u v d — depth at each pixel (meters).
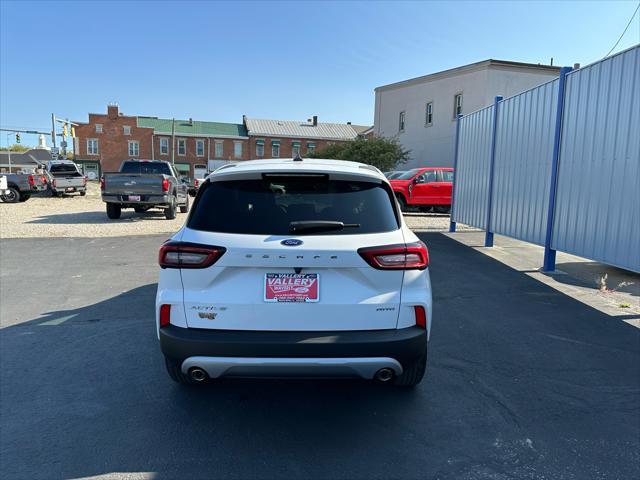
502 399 3.52
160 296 3.03
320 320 2.92
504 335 4.82
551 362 4.18
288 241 2.89
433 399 3.52
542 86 8.02
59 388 3.70
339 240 2.92
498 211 9.82
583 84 6.76
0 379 3.85
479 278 7.22
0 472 2.67
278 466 2.73
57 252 9.65
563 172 7.28
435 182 17.81
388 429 3.12
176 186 16.73
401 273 3.00
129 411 3.35
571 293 6.41
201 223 3.06
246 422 3.21
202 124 69.69
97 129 64.56
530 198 8.41
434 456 2.82
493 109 10.13
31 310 5.72
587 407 3.41
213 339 2.87
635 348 4.52
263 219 3.01
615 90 6.01
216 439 3.00
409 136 34.16
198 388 3.71
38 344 4.61
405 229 3.20
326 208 3.08
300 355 2.86
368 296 2.95
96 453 2.85
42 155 78.12
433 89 31.72
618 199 5.92
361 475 2.65
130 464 2.75
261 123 68.75
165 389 3.69
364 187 3.23
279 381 3.83
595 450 2.89
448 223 14.95
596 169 6.40
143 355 4.35
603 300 6.09
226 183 3.21
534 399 3.52
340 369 2.88
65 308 5.81
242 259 2.88
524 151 8.67
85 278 7.41
